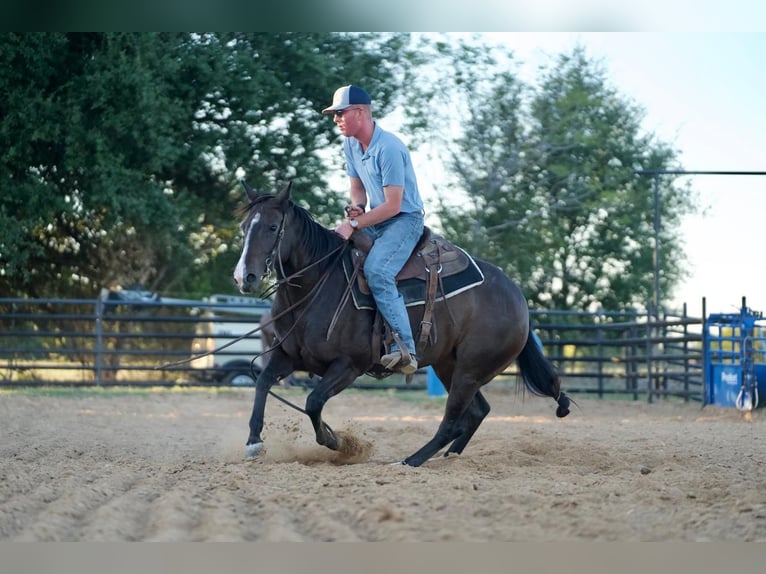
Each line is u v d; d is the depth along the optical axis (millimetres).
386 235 7352
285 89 26562
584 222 35062
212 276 28438
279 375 7613
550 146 29781
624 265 35969
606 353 24406
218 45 25078
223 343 21953
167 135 24484
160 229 25578
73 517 5320
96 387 19938
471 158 29750
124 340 23125
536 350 8211
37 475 6840
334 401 17641
